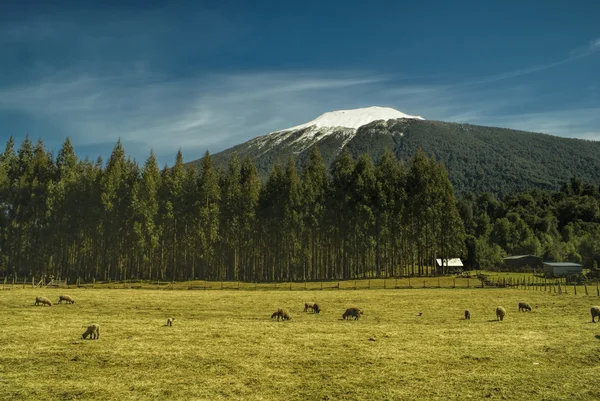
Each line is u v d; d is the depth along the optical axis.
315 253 101.62
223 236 99.31
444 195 102.50
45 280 84.69
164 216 93.25
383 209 97.44
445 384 16.78
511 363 19.73
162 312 38.25
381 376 17.77
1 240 92.00
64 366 19.05
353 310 34.78
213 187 98.62
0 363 19.42
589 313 36.78
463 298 52.88
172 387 16.34
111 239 92.31
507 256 130.75
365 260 100.62
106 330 27.62
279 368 18.91
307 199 98.19
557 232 150.50
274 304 45.84
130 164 108.31
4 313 35.22
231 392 15.84
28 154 103.12
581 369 18.83
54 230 91.56
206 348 22.44
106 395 15.46
